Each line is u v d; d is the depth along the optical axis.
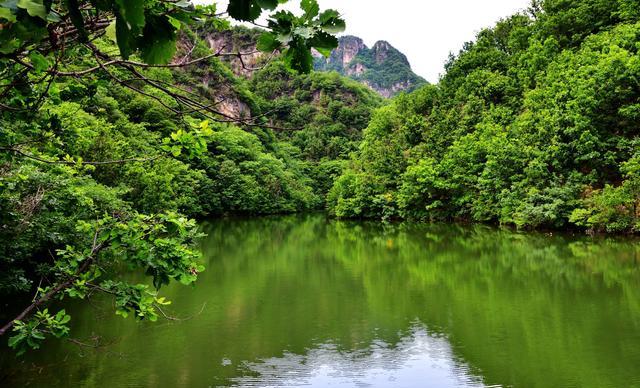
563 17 39.09
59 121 4.81
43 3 1.45
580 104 27.14
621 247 21.09
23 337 3.86
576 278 15.45
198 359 9.11
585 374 8.34
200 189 46.41
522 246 22.64
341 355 9.40
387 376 8.43
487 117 37.44
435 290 14.48
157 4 1.87
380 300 13.42
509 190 30.50
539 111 30.86
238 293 14.26
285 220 45.50
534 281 15.26
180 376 8.32
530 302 12.90
